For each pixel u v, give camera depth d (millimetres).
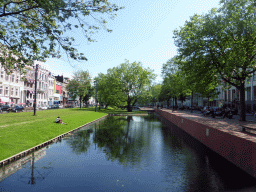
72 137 14109
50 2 7332
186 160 8633
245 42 17406
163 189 5531
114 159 8570
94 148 10656
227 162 8383
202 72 20141
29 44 8805
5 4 7926
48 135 13469
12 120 19859
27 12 9281
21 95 49906
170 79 54281
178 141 13375
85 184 5809
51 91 70750
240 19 17875
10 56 9867
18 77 48219
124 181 6098
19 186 5609
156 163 8078
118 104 55250
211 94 22672
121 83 53125
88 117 30000
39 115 28719
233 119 22297
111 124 23828
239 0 18000
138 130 18734
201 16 21484
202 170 7270
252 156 6637
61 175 6531
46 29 8289
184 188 5629
